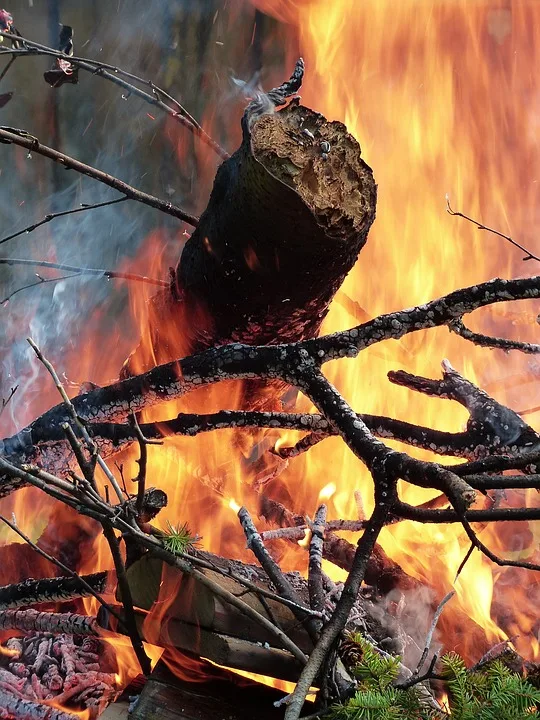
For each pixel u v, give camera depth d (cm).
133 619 140
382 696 115
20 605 170
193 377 168
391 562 182
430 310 159
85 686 164
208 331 187
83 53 430
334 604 157
